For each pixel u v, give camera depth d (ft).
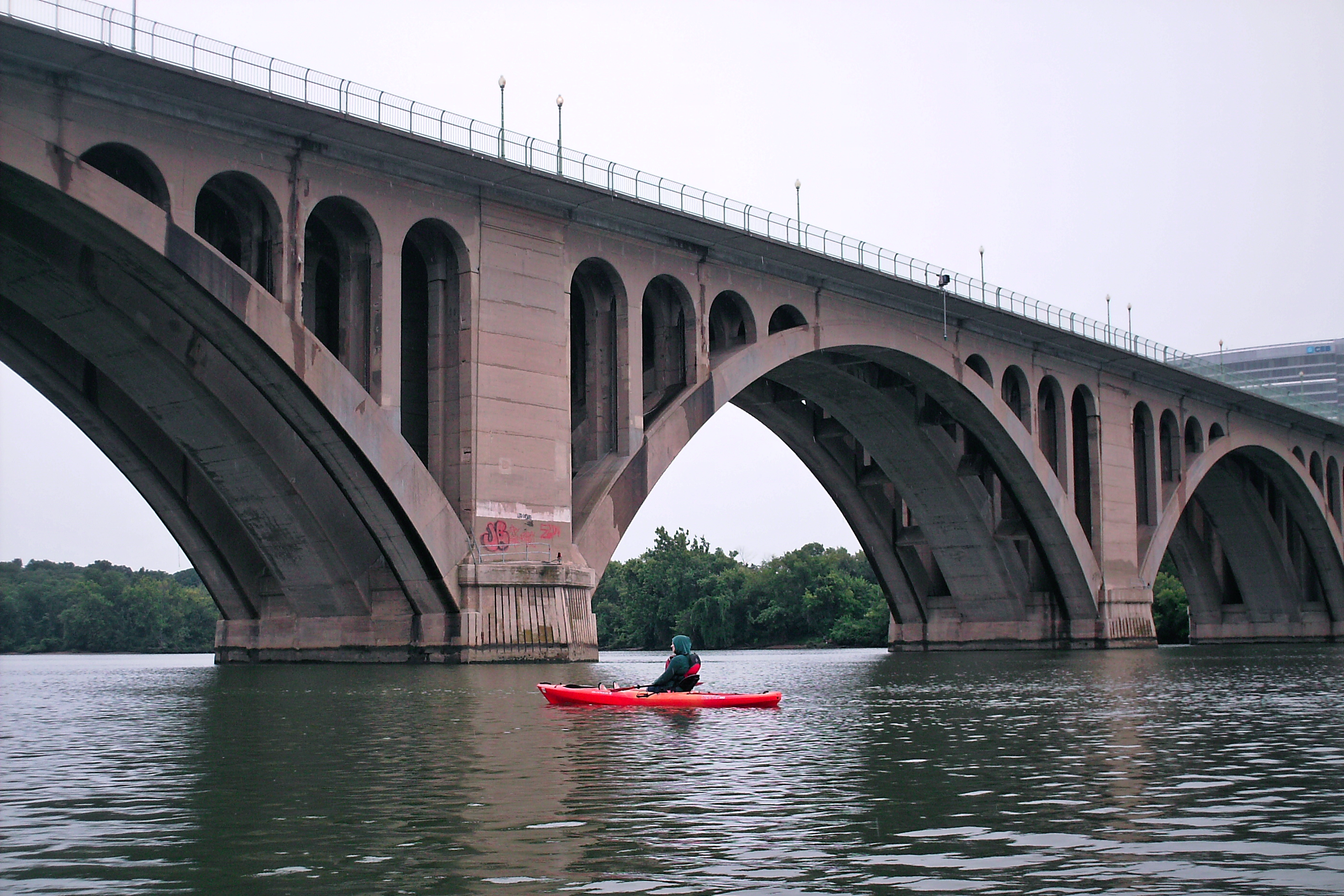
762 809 40.32
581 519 133.28
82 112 98.63
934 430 192.34
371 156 116.47
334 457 115.24
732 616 406.00
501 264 126.93
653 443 138.82
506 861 32.63
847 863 32.48
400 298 119.65
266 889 29.73
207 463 125.70
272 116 108.06
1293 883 30.40
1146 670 139.23
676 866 32.01
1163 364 211.61
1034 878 30.89
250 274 113.70
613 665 164.35
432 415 125.49
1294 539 277.64
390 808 40.29
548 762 51.29
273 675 116.78
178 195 103.91
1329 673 130.41
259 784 45.39
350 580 129.18
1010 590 206.18
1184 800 42.29
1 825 37.76
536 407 128.88
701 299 146.61
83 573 526.98
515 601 124.06
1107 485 207.72
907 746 57.72
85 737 61.98
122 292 109.19
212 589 144.87
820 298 161.17
